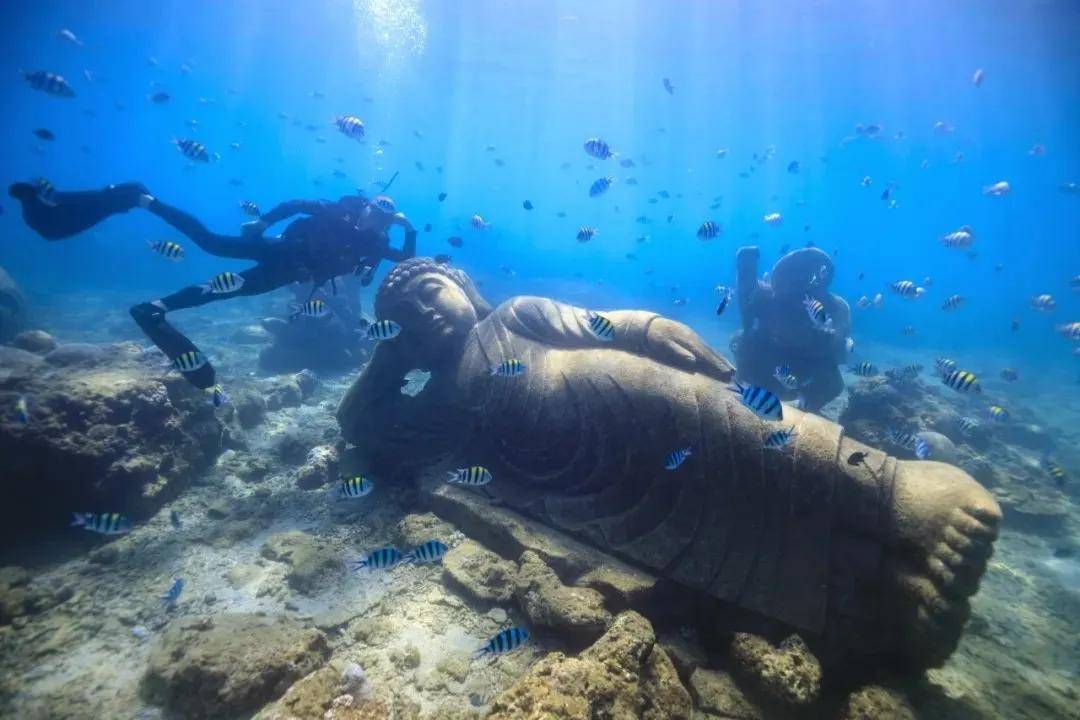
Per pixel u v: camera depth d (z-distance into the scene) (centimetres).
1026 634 187
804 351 359
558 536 182
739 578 154
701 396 172
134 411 215
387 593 168
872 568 146
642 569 166
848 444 160
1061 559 241
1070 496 312
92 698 126
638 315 200
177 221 242
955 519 136
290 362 466
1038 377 717
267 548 187
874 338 972
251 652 127
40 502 190
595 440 188
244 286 239
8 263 1022
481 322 236
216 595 166
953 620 132
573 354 205
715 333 856
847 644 147
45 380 210
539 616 146
